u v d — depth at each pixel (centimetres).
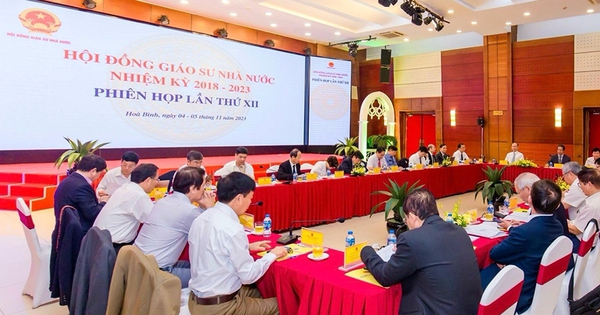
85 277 181
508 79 1004
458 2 755
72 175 284
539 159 980
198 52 858
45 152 684
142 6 788
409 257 160
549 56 955
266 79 974
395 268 163
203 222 189
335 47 1166
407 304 164
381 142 1130
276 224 461
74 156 538
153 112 803
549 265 174
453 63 1106
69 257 236
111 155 756
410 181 666
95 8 734
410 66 1191
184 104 844
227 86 905
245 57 934
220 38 888
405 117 1235
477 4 802
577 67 921
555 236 204
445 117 1130
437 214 179
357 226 527
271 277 206
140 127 789
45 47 677
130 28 768
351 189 560
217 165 759
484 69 1034
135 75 777
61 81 695
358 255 204
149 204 261
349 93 1111
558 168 744
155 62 802
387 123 1145
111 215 255
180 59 834
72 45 704
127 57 767
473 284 161
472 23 894
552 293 185
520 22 881
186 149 853
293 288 195
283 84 1007
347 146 999
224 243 182
